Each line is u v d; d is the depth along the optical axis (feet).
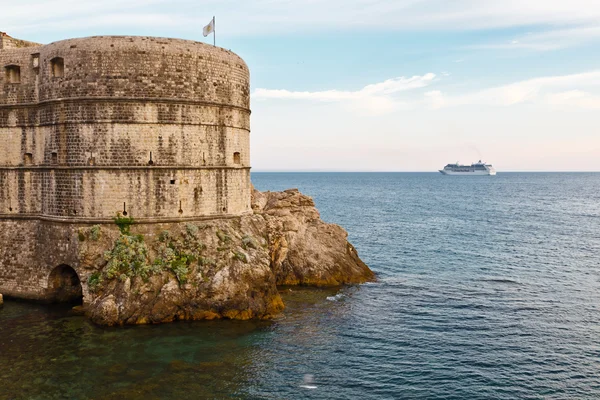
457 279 198.90
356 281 190.08
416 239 298.35
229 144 164.25
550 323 147.64
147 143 148.77
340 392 105.91
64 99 147.54
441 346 130.11
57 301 153.07
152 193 149.48
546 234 325.21
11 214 158.81
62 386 102.83
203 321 138.51
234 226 162.50
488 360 122.01
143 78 147.43
